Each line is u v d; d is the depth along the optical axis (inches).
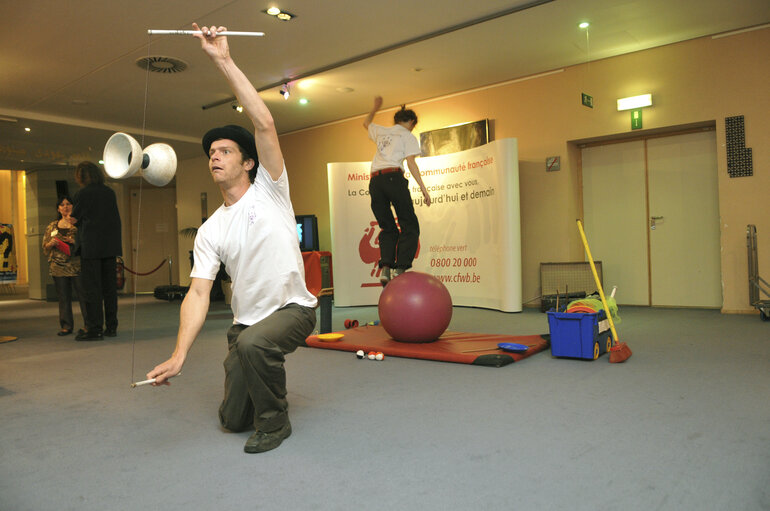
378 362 149.9
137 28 221.3
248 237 85.1
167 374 76.5
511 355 142.9
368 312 289.9
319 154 394.3
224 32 75.0
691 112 249.8
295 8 208.2
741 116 238.2
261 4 204.2
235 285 89.0
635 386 115.5
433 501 63.4
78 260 228.2
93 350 185.5
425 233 314.5
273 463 77.3
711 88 244.8
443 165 302.8
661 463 72.9
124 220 508.4
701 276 262.8
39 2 197.3
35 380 139.7
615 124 269.6
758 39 234.1
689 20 227.1
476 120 313.3
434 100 329.7
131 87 293.9
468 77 294.7
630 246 281.4
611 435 84.9
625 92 266.1
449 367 140.8
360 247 326.6
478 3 208.2
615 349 140.6
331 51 253.8
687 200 265.4
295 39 238.7
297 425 94.9
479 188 281.4
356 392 117.7
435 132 327.0
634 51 262.4
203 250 87.1
